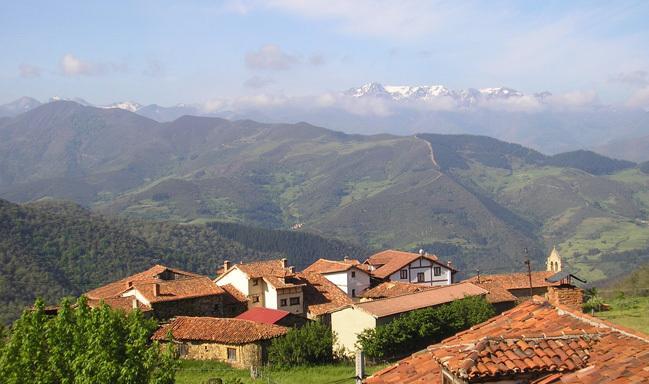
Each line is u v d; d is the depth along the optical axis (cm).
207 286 6825
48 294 10262
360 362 1705
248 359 4853
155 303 6247
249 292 7200
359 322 4962
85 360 2069
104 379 2009
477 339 1337
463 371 1173
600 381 1134
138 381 2055
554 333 1309
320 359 4900
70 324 2212
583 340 1277
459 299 5353
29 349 2133
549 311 1479
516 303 6322
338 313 5109
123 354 2125
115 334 2148
